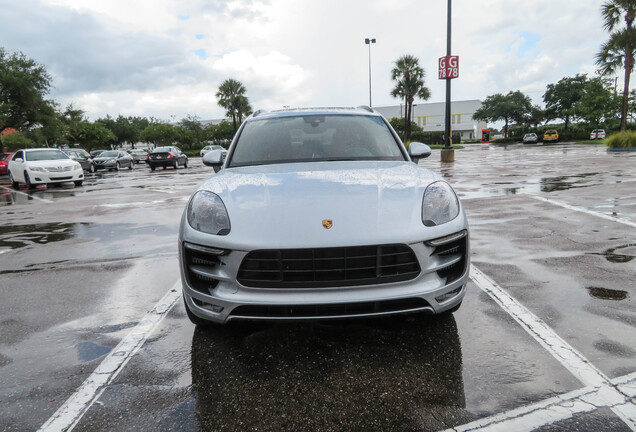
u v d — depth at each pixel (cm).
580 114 4941
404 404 189
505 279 342
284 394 199
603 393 190
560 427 169
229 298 225
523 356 225
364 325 267
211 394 201
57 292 355
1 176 2488
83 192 1288
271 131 355
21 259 475
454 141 6712
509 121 7094
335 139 341
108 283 374
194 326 277
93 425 181
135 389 208
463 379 206
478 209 667
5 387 213
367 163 307
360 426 175
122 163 2872
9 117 3011
